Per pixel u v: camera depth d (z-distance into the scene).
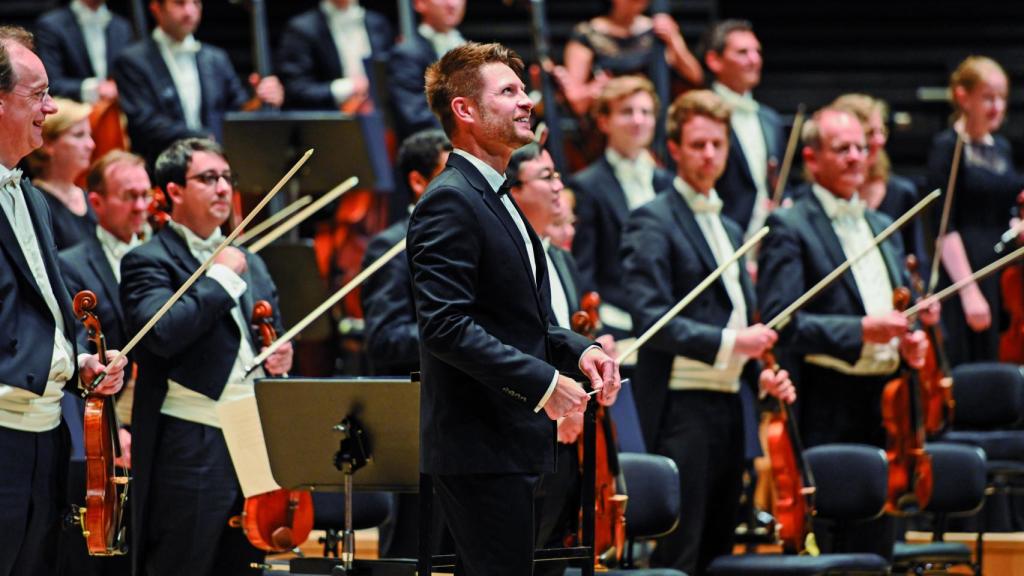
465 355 9.31
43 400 10.48
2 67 10.26
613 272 17.52
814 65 25.39
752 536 15.63
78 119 14.66
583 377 10.07
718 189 18.91
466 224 9.59
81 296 10.95
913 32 25.38
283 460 11.42
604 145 19.94
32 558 10.59
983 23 25.39
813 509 13.72
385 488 11.39
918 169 24.77
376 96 20.52
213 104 19.22
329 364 18.59
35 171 14.77
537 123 20.47
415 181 14.73
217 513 12.08
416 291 9.61
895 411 14.69
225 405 11.80
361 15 21.31
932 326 15.57
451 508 9.72
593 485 10.63
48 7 24.34
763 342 13.70
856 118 15.36
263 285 13.12
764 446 15.35
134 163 13.93
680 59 21.17
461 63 10.02
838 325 14.40
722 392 14.24
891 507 14.75
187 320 11.87
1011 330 18.55
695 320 14.25
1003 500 17.52
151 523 12.08
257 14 20.95
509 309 9.70
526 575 9.62
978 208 18.89
